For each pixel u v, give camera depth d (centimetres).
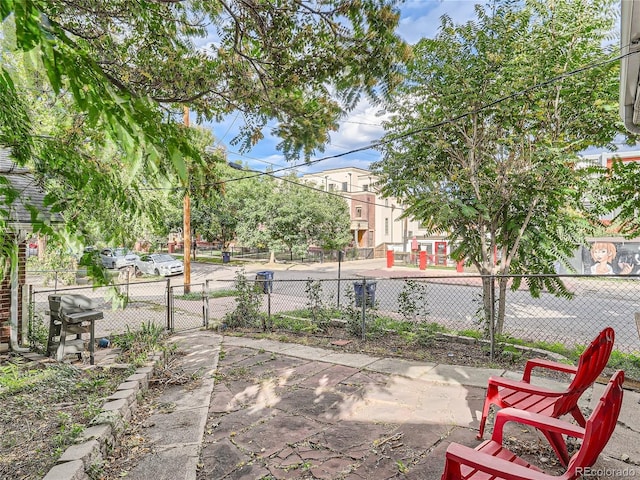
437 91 659
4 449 288
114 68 268
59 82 78
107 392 400
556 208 634
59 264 1309
